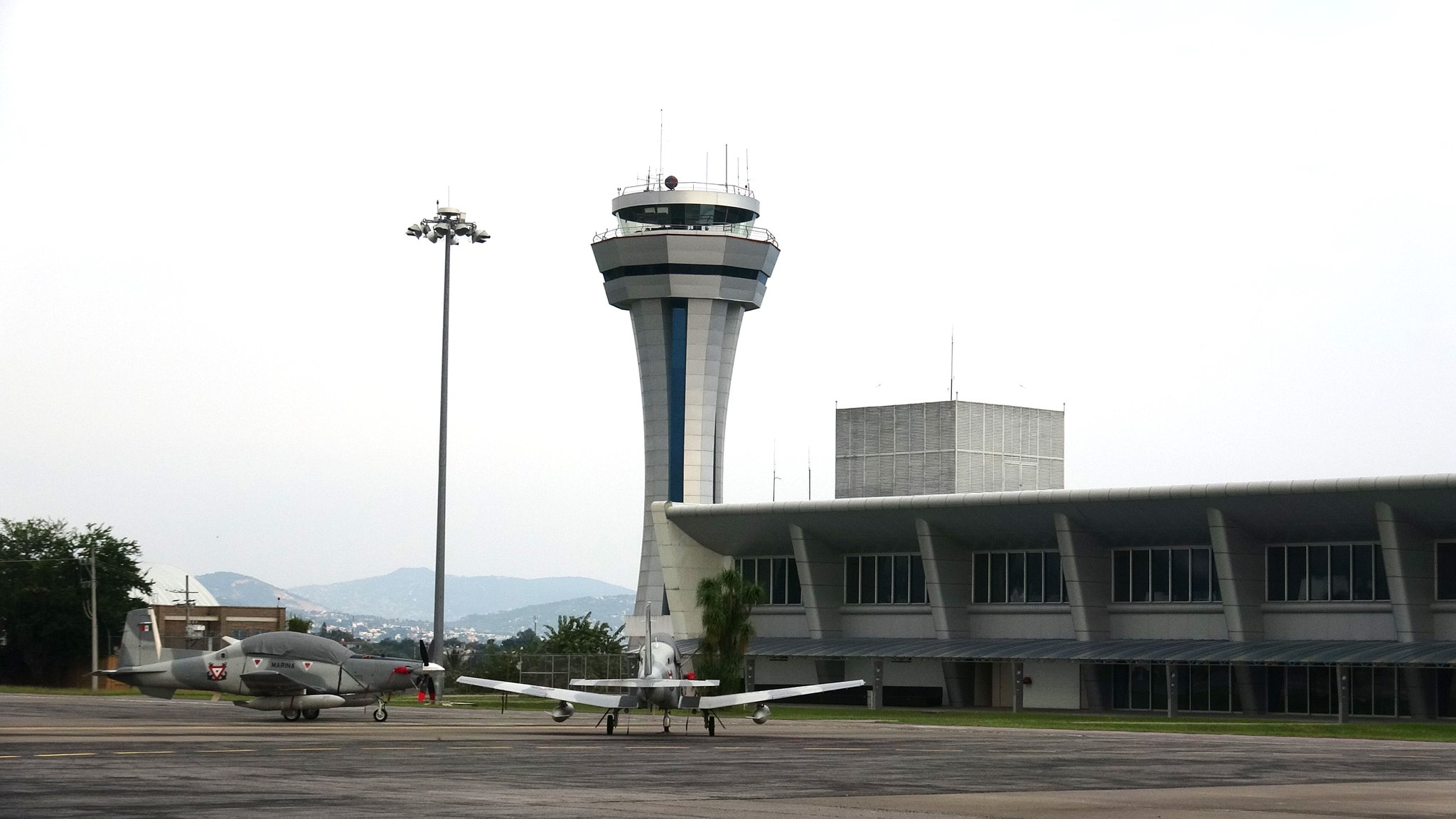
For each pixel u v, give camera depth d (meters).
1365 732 60.75
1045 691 88.38
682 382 141.62
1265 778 31.16
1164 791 27.08
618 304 145.50
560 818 20.31
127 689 100.44
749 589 86.00
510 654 128.12
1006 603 91.19
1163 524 83.12
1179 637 84.25
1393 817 22.70
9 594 112.12
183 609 153.38
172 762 29.14
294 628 160.12
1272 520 78.88
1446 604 75.12
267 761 29.98
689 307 141.62
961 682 91.69
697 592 88.06
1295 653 75.25
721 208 143.25
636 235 140.88
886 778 28.97
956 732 54.78
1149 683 84.31
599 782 26.69
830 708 86.56
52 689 96.31
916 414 112.19
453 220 77.62
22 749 32.50
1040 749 42.38
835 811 22.19
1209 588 83.56
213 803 21.36
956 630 91.56
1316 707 78.19
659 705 47.84
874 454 114.38
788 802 23.58
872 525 93.81
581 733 47.25
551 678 96.19
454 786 25.08
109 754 31.14
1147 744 46.69
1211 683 82.06
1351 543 78.69
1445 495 71.81
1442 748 48.06
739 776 28.73
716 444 142.50
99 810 20.09
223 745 35.28
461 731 46.81
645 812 21.39
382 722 52.12
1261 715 79.19
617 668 94.25
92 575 108.19
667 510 101.25
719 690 84.50
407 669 52.31
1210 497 78.88
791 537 98.12
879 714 76.50
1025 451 113.19
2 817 19.23
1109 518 83.88
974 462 110.44
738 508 98.12
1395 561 74.44
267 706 51.56
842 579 98.81
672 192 142.25
